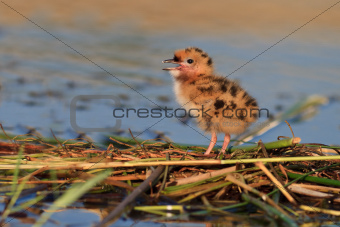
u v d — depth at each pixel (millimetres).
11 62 17562
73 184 8742
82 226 7289
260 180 8750
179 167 9219
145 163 8766
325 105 14633
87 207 8055
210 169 9211
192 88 11578
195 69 12398
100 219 7578
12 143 10406
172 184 8586
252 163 9195
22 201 8266
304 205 8133
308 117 14008
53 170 8898
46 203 8211
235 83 11664
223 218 7625
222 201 8211
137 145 10484
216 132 11117
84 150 10141
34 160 9453
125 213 7633
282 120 13750
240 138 12773
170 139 12133
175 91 12383
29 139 10867
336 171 9422
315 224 7543
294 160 8672
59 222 7426
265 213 7754
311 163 9547
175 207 7766
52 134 11391
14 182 8328
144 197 8094
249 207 8031
